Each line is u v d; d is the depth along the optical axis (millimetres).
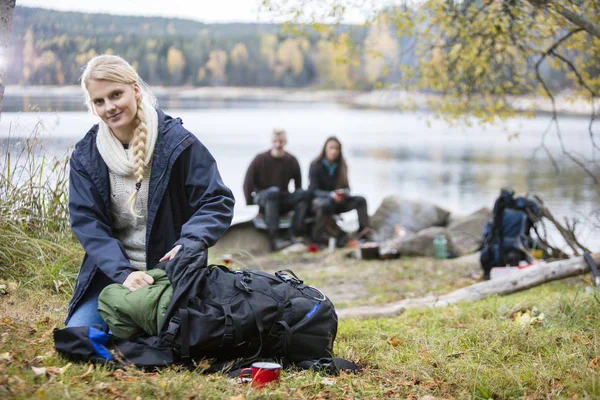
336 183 13211
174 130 4137
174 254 3986
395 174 27469
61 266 5852
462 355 4582
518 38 9430
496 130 51125
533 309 5883
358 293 8719
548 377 4039
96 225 4062
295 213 13000
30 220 6438
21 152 6590
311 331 4199
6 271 5695
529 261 9281
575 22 7902
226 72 90625
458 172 27719
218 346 3934
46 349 4078
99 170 4098
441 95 10539
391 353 4754
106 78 3951
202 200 4145
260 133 45281
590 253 7633
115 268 3955
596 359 4281
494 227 9383
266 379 3783
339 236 13164
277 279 4324
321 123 59562
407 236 11977
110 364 3822
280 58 95250
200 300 3959
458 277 9695
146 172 4117
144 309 3865
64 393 3330
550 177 24750
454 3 9375
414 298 8109
